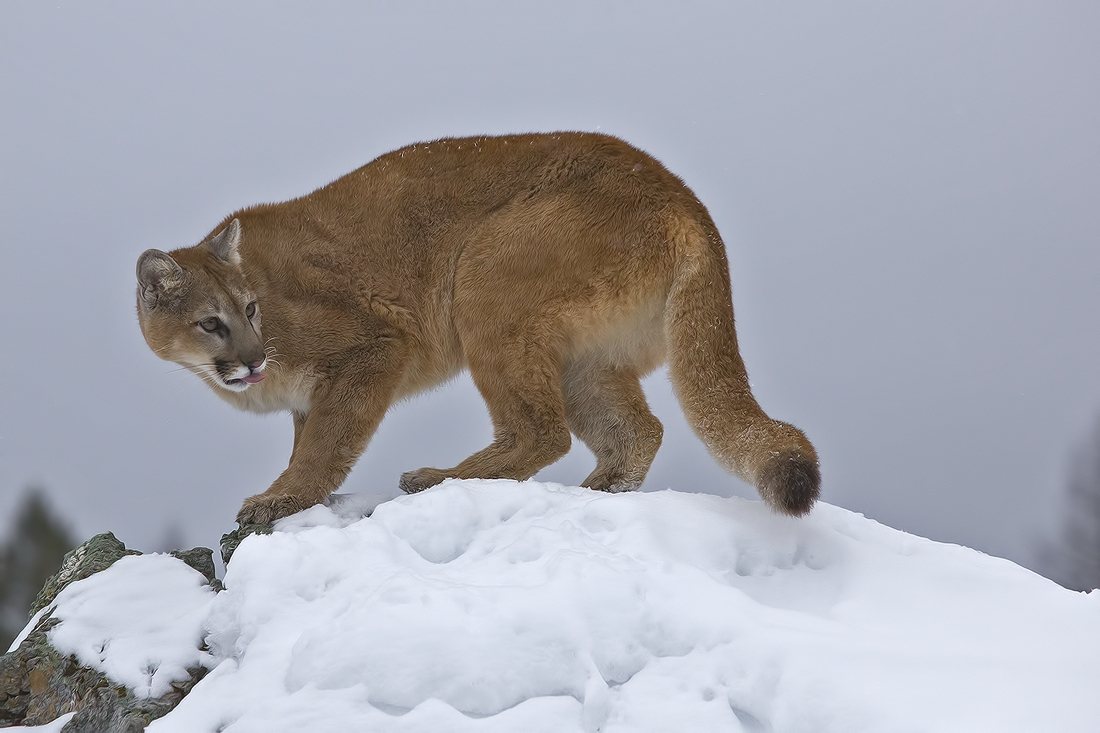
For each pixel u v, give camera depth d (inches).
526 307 563.5
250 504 552.4
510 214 579.5
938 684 336.8
